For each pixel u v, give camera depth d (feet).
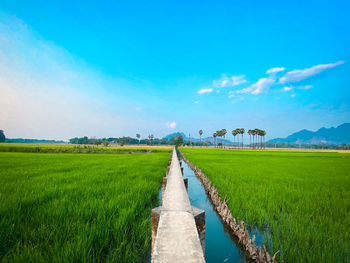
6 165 40.65
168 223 7.18
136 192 17.97
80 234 9.07
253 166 43.93
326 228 10.98
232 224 12.12
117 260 8.05
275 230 10.99
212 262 9.18
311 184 23.86
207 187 23.61
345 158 82.99
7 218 10.87
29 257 7.30
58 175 27.04
